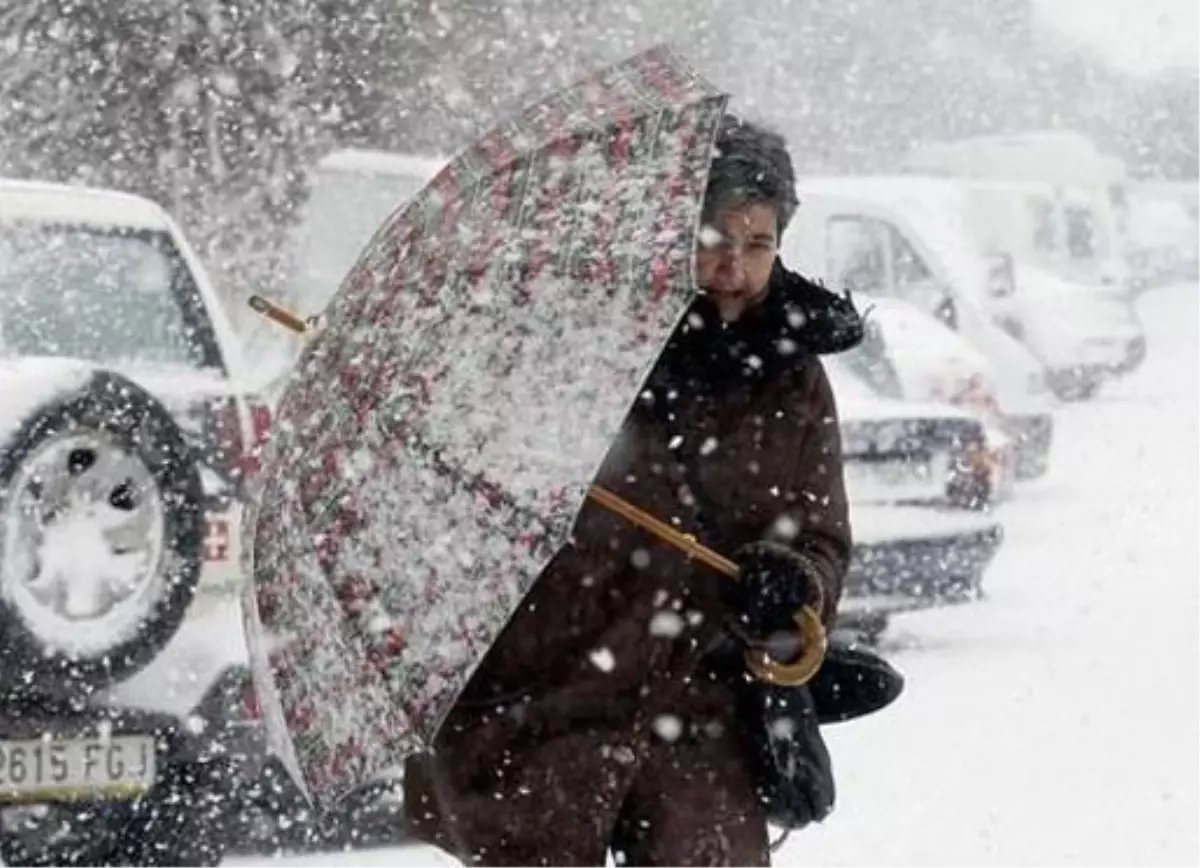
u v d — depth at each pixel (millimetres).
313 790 10469
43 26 43094
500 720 10852
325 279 37094
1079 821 19688
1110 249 67562
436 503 10078
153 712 16438
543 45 51594
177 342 19484
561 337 10062
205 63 43906
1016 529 38219
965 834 19266
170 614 16109
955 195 55312
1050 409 44938
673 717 10977
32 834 16250
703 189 10172
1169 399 60656
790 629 10852
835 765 22016
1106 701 25078
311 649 10430
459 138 49906
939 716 24281
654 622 10828
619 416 9953
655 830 10977
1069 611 30859
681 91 10531
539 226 10281
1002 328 54969
